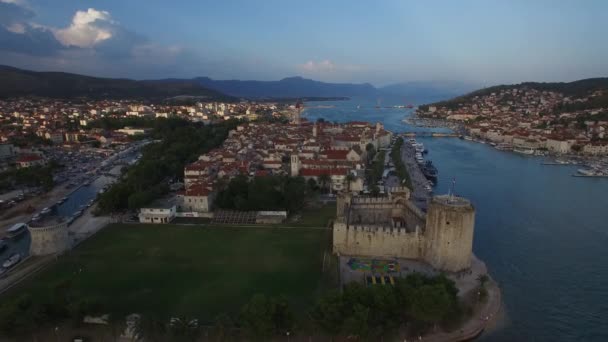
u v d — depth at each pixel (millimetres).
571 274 131500
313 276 122062
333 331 89250
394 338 93375
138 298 110375
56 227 142375
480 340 96688
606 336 100188
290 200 187000
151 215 175625
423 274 117750
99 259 136750
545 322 105000
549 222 182500
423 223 137875
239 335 92375
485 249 150625
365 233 134375
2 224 181250
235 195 194125
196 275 123875
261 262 132875
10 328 88750
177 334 86875
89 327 96500
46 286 118250
